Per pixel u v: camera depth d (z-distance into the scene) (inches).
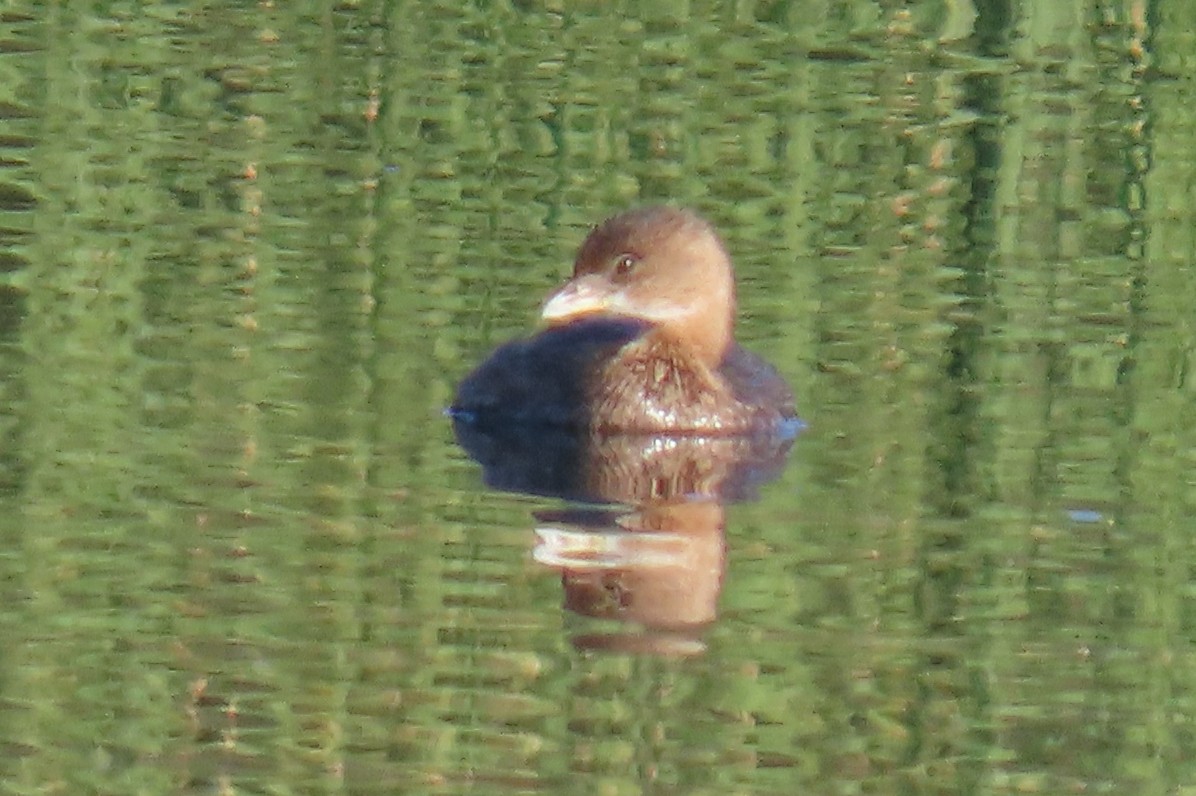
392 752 536.1
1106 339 926.4
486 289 951.0
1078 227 1095.0
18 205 1031.0
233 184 1083.3
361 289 940.6
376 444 768.9
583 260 878.4
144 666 577.6
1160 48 1389.0
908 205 1115.9
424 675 579.8
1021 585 661.9
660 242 862.5
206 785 518.0
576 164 1149.7
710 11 1427.2
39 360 829.8
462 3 1424.7
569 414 829.8
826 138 1211.2
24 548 656.4
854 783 532.4
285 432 772.6
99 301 904.3
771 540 695.1
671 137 1198.9
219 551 660.7
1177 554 685.9
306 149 1149.7
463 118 1212.5
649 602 633.6
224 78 1261.1
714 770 534.9
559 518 707.4
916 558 679.1
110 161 1107.9
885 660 603.2
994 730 564.7
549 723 556.7
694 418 825.5
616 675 585.9
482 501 721.6
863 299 977.5
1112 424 819.4
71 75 1250.6
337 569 650.2
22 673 575.5
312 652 591.2
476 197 1087.0
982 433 807.7
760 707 571.8
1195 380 871.7
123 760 529.0
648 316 860.6
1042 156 1200.2
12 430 756.6
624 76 1296.8
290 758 532.4
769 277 1000.9
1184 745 557.6
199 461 736.3
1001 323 946.7
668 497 737.6
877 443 799.7
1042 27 1418.6
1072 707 580.7
